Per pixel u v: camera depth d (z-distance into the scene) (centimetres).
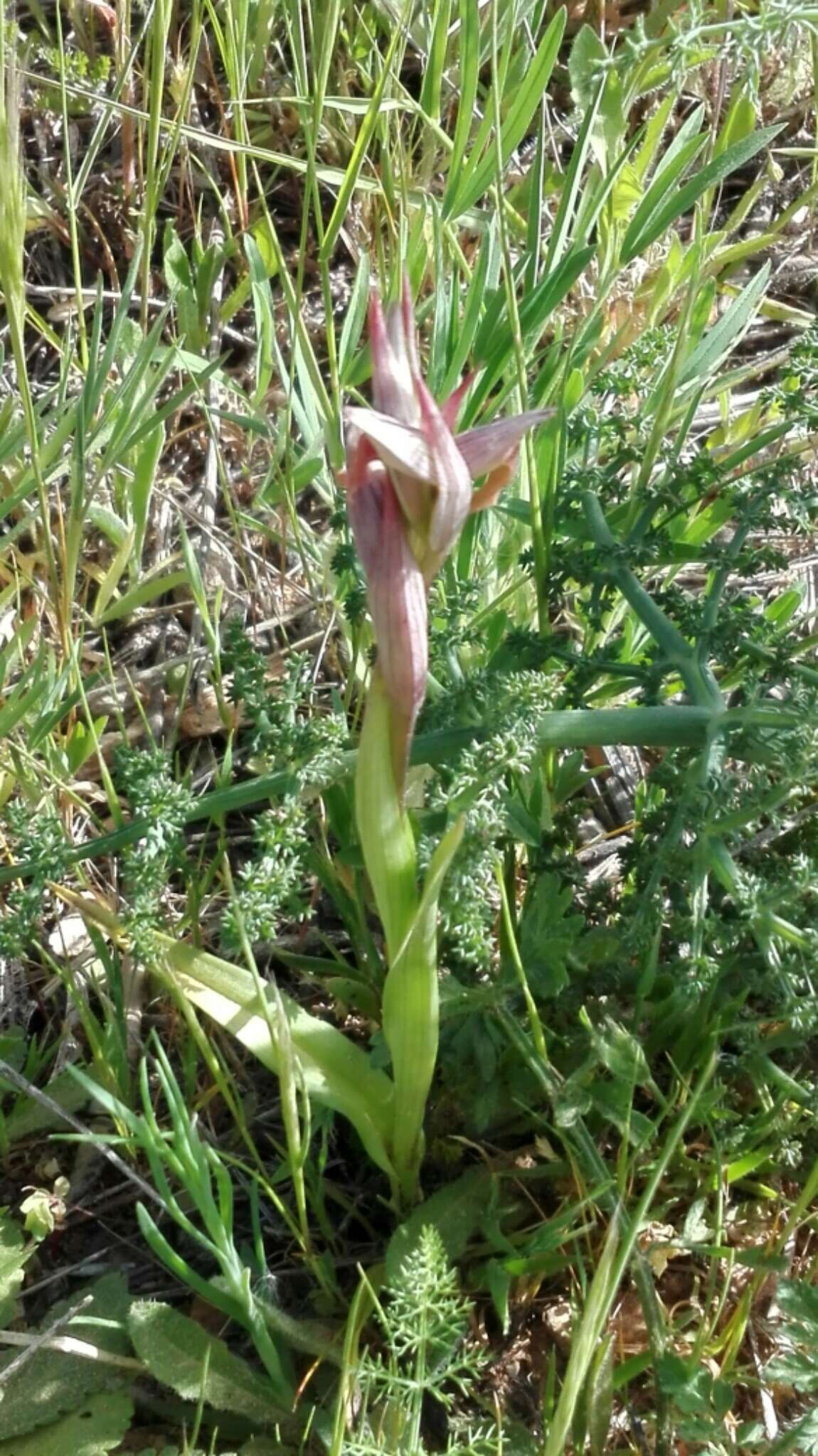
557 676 30
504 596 35
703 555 31
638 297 45
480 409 37
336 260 51
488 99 36
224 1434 27
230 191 50
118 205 49
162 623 43
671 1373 25
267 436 38
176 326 48
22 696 32
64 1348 26
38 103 48
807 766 25
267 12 48
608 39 53
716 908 30
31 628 33
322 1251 31
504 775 27
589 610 32
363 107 41
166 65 48
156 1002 35
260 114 49
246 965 36
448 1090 30
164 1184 24
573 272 34
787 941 27
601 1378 25
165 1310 27
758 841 35
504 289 34
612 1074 28
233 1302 26
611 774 40
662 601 31
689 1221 27
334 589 40
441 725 28
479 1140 31
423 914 23
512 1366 28
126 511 42
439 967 31
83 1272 31
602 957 28
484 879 25
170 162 38
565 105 54
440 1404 28
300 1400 27
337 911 37
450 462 20
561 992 29
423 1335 23
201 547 44
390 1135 28
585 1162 28
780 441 45
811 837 30
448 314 38
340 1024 35
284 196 51
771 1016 28
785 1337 28
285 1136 33
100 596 38
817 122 40
